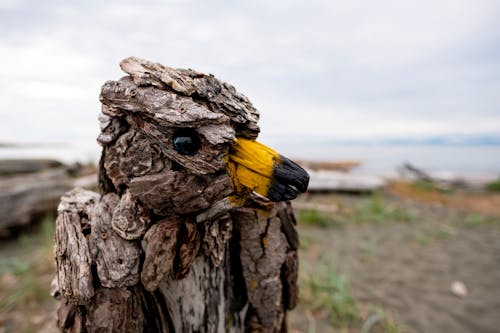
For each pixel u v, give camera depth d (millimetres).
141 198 345
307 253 1516
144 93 313
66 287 334
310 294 1081
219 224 386
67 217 389
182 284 395
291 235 443
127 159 349
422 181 3539
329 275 1205
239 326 451
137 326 377
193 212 357
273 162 341
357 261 1440
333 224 1980
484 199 2844
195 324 413
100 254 355
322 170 3119
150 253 345
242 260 424
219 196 339
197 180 332
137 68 330
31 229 1728
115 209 370
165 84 321
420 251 1584
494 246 1662
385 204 2500
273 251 425
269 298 430
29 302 1032
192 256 373
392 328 921
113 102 327
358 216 2131
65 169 2422
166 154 326
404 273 1326
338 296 1019
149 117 316
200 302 408
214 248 382
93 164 2881
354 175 3045
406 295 1144
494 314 1027
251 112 362
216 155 316
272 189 344
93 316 351
